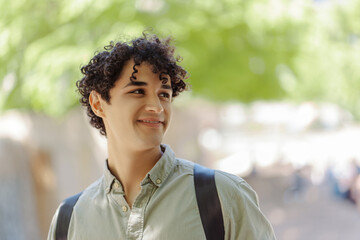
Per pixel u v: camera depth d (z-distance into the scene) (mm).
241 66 4887
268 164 10719
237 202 1188
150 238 1175
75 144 5480
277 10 4809
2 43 4723
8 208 5660
